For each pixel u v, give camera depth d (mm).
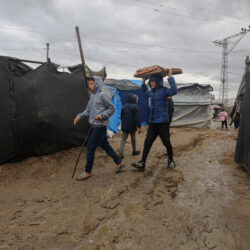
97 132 3602
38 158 4551
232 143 7059
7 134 4078
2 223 2369
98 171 4137
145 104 11148
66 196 3051
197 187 3307
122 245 1991
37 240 2070
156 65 3877
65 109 5000
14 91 4160
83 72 5621
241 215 2443
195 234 2125
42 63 4781
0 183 3521
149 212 2576
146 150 4062
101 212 2604
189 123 11648
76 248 1961
